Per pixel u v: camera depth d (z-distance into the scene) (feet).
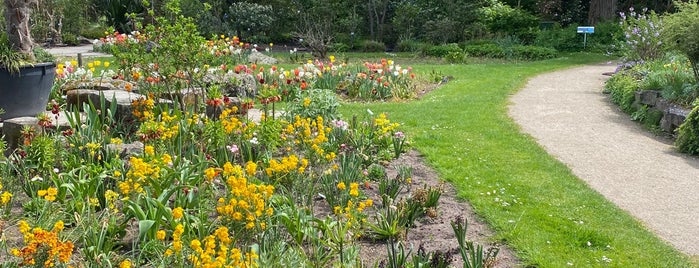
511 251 17.07
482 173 24.13
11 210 17.61
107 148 20.70
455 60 74.69
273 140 23.43
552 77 56.54
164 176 18.08
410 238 17.62
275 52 82.74
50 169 18.89
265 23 90.33
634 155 28.99
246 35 90.48
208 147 22.39
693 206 21.75
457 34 91.76
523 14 97.91
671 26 37.42
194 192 18.20
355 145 25.14
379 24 94.53
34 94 27.14
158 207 15.40
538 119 36.65
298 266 14.38
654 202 22.12
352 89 43.29
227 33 87.97
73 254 14.92
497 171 24.59
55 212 16.70
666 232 19.24
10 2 27.35
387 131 27.58
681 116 33.01
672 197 22.74
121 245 15.53
